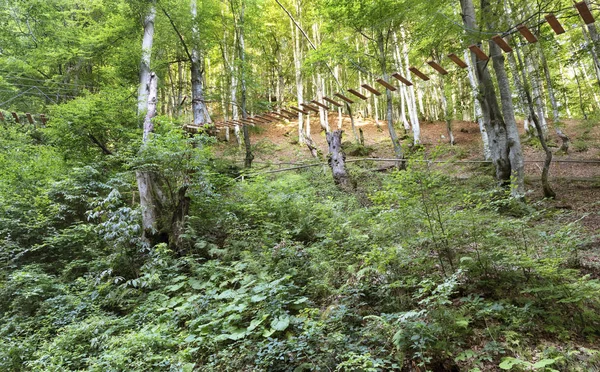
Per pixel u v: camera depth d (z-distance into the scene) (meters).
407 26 14.00
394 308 3.30
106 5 12.43
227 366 3.12
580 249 4.22
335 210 6.45
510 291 3.08
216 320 3.71
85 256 6.98
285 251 4.93
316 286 4.07
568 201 7.38
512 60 11.41
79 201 8.10
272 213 6.55
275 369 2.93
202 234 6.55
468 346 2.62
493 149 7.61
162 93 19.45
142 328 4.25
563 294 2.75
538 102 14.91
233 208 7.02
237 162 13.45
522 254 2.95
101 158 9.27
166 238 6.55
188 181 6.53
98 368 3.46
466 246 3.62
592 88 21.02
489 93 7.66
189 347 3.48
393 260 3.63
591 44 8.55
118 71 12.38
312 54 13.47
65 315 5.14
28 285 5.93
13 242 7.16
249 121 8.84
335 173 8.94
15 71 12.91
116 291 5.36
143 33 11.13
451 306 3.04
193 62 11.60
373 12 11.23
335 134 9.35
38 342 4.84
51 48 11.87
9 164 9.14
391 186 3.82
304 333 3.01
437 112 23.84
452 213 3.47
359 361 2.62
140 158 6.29
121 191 8.72
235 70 13.76
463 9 7.86
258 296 3.84
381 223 4.37
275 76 25.08
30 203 7.94
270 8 19.50
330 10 11.83
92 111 8.53
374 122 23.33
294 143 19.27
